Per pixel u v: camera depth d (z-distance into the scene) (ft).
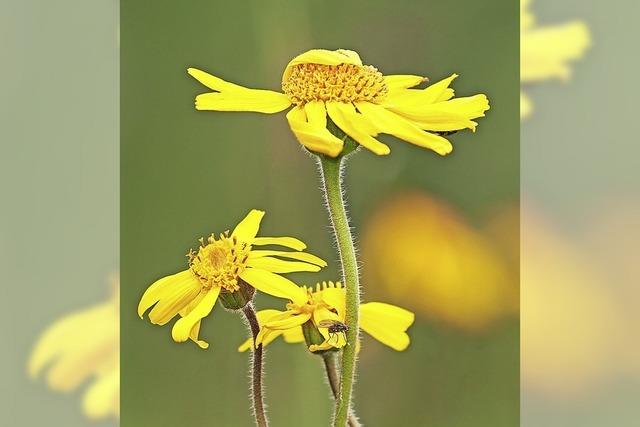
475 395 2.05
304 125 1.70
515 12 2.05
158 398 2.03
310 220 2.06
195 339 1.79
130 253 2.04
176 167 2.06
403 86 1.77
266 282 1.77
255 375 1.80
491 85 2.06
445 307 2.06
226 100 1.74
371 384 2.05
